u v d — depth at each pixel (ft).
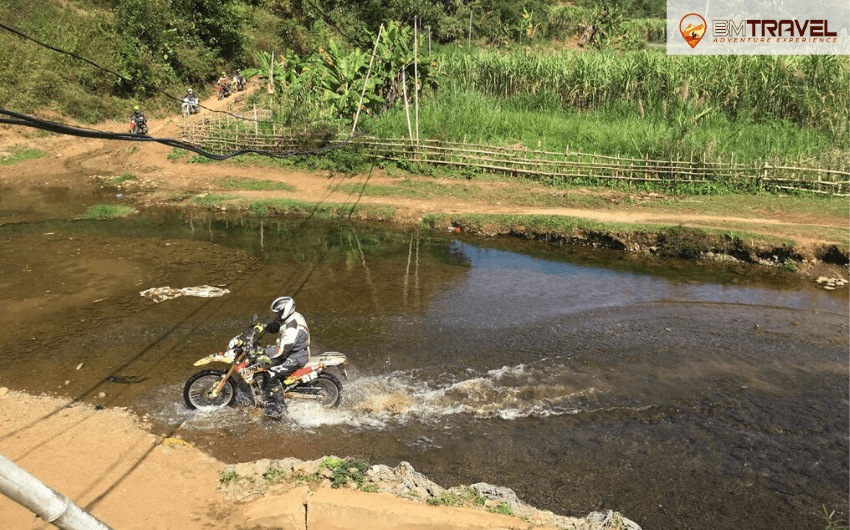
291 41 129.49
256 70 97.35
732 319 33.55
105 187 65.57
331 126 71.20
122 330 30.09
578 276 40.93
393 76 83.30
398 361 27.58
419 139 68.80
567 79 87.04
